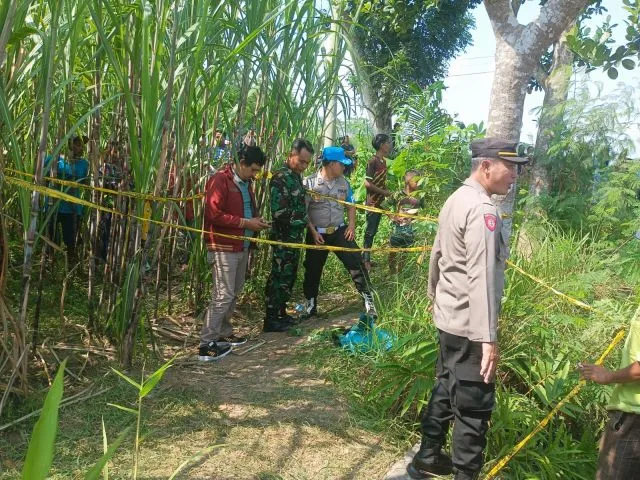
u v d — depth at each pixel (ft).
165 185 12.75
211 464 9.53
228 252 13.73
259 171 14.26
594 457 11.07
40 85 11.18
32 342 12.04
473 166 9.16
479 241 8.39
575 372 12.26
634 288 15.98
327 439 10.67
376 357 12.78
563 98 25.27
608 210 21.07
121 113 13.25
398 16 25.22
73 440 9.77
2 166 9.99
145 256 12.28
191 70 12.01
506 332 12.53
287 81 16.56
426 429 9.85
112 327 13.34
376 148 22.11
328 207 16.76
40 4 11.28
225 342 14.74
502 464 9.58
